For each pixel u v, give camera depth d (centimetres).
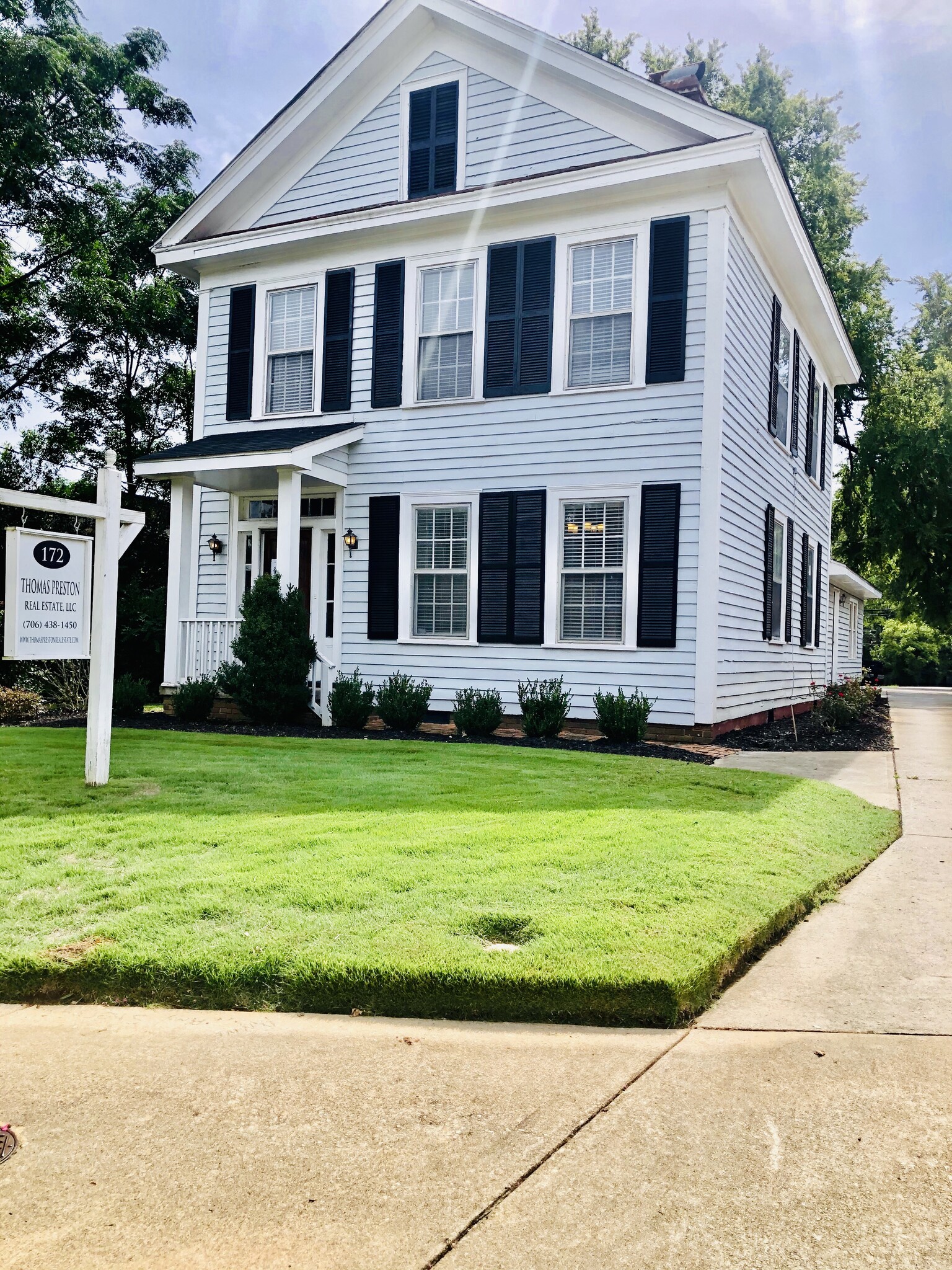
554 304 1121
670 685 1052
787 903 425
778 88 2753
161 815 562
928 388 2728
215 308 1366
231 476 1205
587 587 1105
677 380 1052
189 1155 237
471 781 693
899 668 3950
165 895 409
